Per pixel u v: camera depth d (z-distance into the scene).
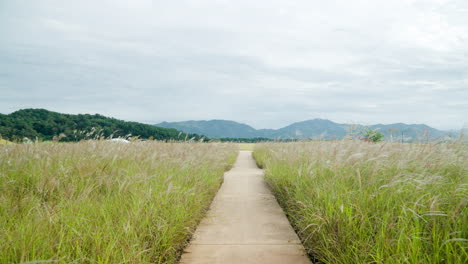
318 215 3.63
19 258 2.47
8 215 3.54
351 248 2.93
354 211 3.54
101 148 7.95
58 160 6.54
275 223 4.90
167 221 3.70
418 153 5.58
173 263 3.35
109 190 4.80
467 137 6.06
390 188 3.88
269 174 8.68
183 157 8.19
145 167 6.62
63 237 2.83
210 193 6.93
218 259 3.44
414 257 2.42
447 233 2.57
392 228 2.87
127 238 3.05
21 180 5.30
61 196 4.38
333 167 5.51
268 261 3.38
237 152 25.12
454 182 4.37
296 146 10.22
